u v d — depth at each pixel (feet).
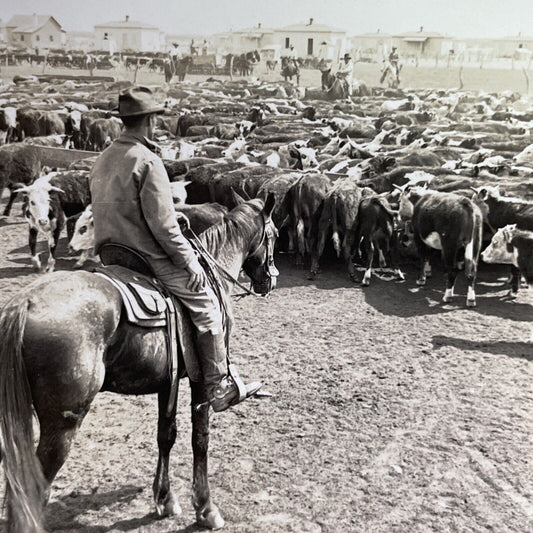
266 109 110.22
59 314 11.22
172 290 13.29
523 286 35.29
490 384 22.85
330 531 14.88
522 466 17.66
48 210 35.27
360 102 140.05
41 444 11.44
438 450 18.43
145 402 21.39
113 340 12.12
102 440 18.84
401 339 27.27
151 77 192.44
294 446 18.52
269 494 16.25
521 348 26.30
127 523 15.06
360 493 16.35
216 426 19.62
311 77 199.82
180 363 13.93
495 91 164.35
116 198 12.87
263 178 41.45
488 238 36.50
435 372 23.85
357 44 220.64
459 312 30.96
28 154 49.24
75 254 40.11
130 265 13.21
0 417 10.76
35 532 10.92
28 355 10.93
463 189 39.47
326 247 41.09
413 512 15.61
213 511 14.93
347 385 22.65
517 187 39.96
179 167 45.98
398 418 20.26
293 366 24.30
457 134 79.46
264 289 17.42
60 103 105.50
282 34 225.56
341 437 19.06
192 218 34.65
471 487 16.70
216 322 13.80
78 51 207.92
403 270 38.14
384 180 44.62
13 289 33.12
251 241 16.42
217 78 199.00
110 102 99.96
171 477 17.03
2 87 136.67
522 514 15.64
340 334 27.84
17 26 225.15
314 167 51.47
